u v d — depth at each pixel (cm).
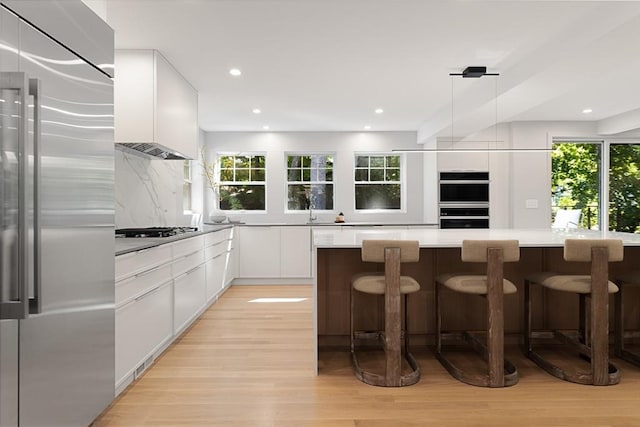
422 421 234
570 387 279
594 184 705
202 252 466
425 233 403
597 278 287
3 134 158
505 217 694
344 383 287
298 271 679
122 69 370
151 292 314
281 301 554
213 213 693
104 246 227
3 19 156
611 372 299
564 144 707
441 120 598
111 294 235
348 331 364
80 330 204
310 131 746
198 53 379
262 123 682
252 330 419
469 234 391
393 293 285
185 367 317
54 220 183
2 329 158
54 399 186
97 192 220
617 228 702
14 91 160
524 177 685
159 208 519
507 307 363
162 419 237
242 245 675
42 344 177
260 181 759
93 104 217
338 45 362
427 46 364
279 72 433
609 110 612
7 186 159
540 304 364
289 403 257
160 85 381
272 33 338
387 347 283
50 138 180
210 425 231
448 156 687
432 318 362
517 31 334
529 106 480
